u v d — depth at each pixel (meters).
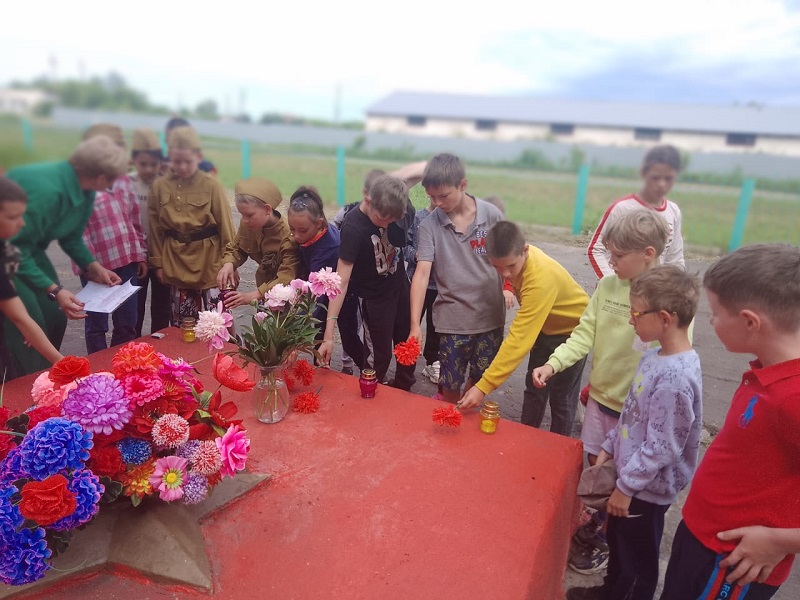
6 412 1.31
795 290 1.18
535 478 1.59
